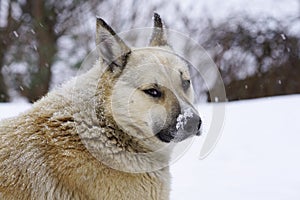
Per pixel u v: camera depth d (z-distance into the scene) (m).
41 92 17.61
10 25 19.44
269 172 6.34
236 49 16.58
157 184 3.80
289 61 16.36
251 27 17.00
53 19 19.48
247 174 6.29
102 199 3.61
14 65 18.33
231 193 5.51
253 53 16.50
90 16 18.83
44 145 3.65
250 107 11.11
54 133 3.66
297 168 6.49
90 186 3.58
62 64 18.08
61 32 19.28
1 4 19.92
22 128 3.77
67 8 19.41
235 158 7.12
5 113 9.00
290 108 10.58
